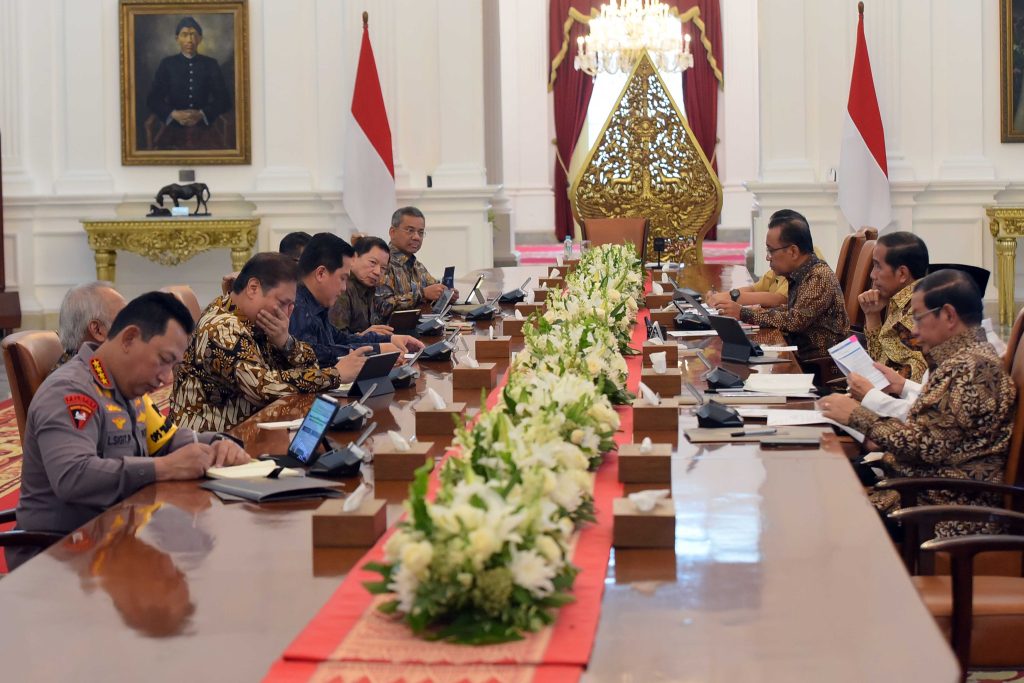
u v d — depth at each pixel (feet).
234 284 13.60
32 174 35.35
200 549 7.63
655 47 50.55
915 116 34.63
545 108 59.57
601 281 17.57
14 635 6.23
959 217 34.53
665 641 5.89
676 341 16.39
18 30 34.96
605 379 11.25
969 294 11.02
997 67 34.42
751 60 58.59
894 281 15.90
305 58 35.22
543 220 59.93
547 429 7.96
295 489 8.82
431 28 35.14
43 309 35.32
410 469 9.21
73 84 35.22
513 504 6.12
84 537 7.93
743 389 12.60
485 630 5.87
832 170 34.71
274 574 7.09
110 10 35.12
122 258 35.99
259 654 5.90
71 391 9.72
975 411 10.64
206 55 35.14
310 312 15.80
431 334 17.95
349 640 5.97
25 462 9.85
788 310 18.67
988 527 10.53
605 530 7.68
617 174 35.12
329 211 35.14
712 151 58.80
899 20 34.42
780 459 9.55
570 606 6.31
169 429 10.82
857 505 8.18
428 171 35.50
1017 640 8.81
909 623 6.07
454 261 35.40
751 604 6.36
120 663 5.84
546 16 59.11
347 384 13.37
